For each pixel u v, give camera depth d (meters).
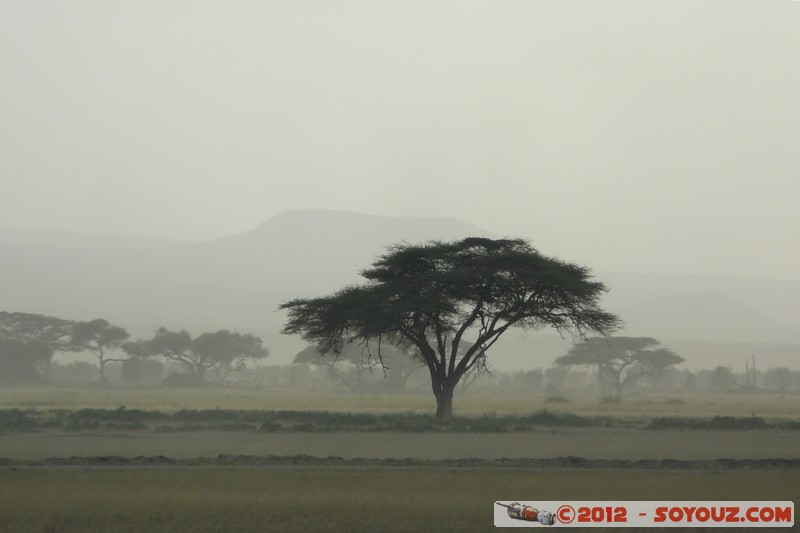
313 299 154.00
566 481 67.06
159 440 103.19
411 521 52.75
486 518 54.06
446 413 143.62
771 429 128.62
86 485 63.31
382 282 155.38
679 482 67.06
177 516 53.34
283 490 61.72
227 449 93.62
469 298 144.88
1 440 101.50
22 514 53.59
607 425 130.25
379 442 102.94
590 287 149.38
